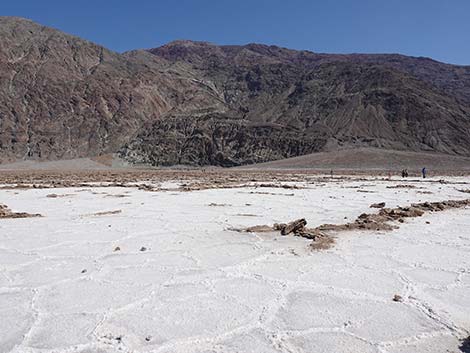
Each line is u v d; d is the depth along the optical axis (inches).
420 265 353.4
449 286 302.2
